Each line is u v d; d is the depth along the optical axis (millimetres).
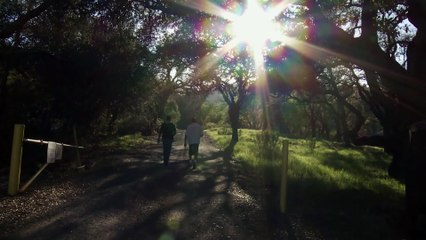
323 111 63750
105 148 23062
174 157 20047
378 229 7867
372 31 12375
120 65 19672
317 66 15727
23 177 11539
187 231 6902
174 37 17797
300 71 15789
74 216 7410
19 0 15750
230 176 14086
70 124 20141
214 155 22891
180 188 11148
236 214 8414
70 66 18547
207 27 13859
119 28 13914
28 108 18531
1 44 16016
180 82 45781
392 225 8164
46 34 16953
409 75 10438
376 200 11094
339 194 11617
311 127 64500
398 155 15648
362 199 11133
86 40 17609
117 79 20516
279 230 7430
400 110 11773
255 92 34469
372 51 12312
